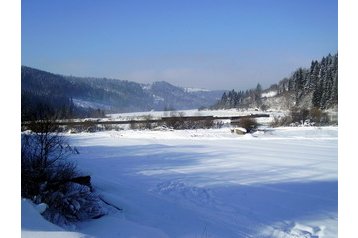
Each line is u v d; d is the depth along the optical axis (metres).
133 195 11.94
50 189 9.43
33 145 10.91
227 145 25.48
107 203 10.70
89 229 8.38
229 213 10.17
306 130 33.50
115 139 29.53
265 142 27.20
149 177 14.67
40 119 11.45
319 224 9.33
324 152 21.89
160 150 22.89
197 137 30.77
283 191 12.51
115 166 17.19
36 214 7.33
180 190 12.59
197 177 14.71
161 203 11.09
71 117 37.03
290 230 8.93
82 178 11.23
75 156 20.20
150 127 38.25
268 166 17.12
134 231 8.24
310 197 11.74
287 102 91.50
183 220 9.58
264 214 10.08
